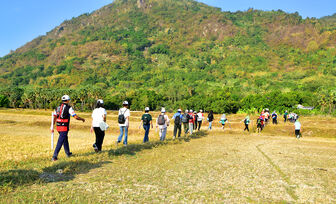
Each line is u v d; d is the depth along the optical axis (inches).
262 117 932.0
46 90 3636.8
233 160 323.9
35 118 1686.8
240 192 189.2
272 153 401.7
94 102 3341.5
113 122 1445.6
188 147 437.4
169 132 843.4
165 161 299.3
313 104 2471.7
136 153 344.5
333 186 212.8
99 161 275.6
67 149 304.2
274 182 220.5
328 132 832.3
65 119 286.0
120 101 3607.3
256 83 5925.2
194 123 829.8
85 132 1007.0
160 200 164.2
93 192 172.9
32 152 397.4
